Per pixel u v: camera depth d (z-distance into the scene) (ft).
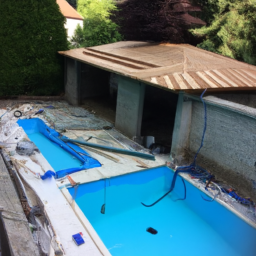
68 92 43.73
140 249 17.65
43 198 18.04
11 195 16.67
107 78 45.47
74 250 14.20
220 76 26.17
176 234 19.15
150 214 21.12
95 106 40.75
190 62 30.01
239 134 19.93
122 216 20.74
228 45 73.61
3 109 35.63
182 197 22.57
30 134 31.27
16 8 37.55
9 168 20.61
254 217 17.76
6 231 13.51
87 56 38.32
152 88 44.14
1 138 26.09
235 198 19.79
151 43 45.21
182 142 24.45
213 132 22.11
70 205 17.84
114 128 32.42
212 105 21.54
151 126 34.24
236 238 18.08
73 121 33.60
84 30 71.41
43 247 13.85
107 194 21.53
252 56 73.05
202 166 23.65
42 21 39.65
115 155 25.43
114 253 17.15
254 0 68.64
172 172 23.58
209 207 20.10
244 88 24.88
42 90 43.88
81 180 20.44
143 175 23.13
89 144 26.89
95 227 19.29
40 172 21.01
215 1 73.46
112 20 71.26
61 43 42.37
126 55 35.60
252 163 19.25
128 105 29.25
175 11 55.72
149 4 58.29
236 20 71.72
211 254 17.54
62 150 26.94
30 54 40.19
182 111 23.25
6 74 39.58
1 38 37.83
